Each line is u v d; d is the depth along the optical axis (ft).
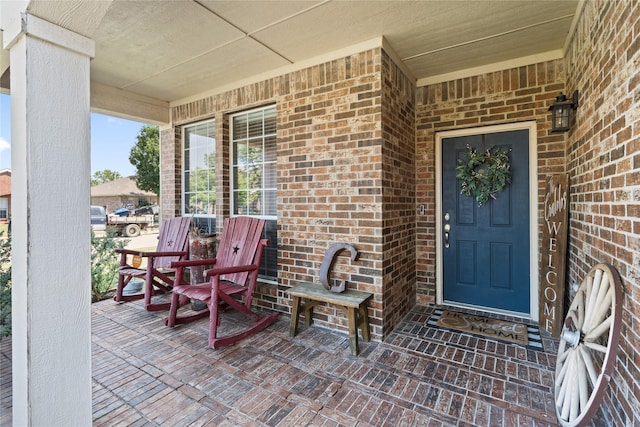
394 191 9.84
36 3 3.88
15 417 4.16
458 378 7.00
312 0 7.26
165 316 11.00
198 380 7.01
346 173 9.46
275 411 5.99
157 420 5.76
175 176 14.67
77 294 4.35
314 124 10.07
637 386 4.50
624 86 5.05
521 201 10.46
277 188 10.96
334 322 9.68
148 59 10.30
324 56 9.82
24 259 3.99
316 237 10.09
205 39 9.04
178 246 12.91
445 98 11.18
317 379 7.01
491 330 9.45
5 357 5.93
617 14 5.34
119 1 7.32
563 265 8.72
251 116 12.30
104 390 6.64
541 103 9.73
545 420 5.68
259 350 8.38
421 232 11.79
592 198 6.69
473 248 11.25
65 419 4.25
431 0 7.20
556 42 9.07
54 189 4.15
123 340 9.04
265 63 10.55
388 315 9.34
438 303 11.80
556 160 9.57
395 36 8.79
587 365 5.23
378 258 8.96
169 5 7.48
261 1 7.29
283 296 10.93
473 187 11.02
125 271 12.37
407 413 5.89
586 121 7.15
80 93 4.36
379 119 8.89
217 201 12.92
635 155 4.66
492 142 10.80
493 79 10.41
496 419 5.72
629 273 4.82
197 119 13.71
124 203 63.93
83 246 4.41
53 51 4.11
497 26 8.25
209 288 9.71
